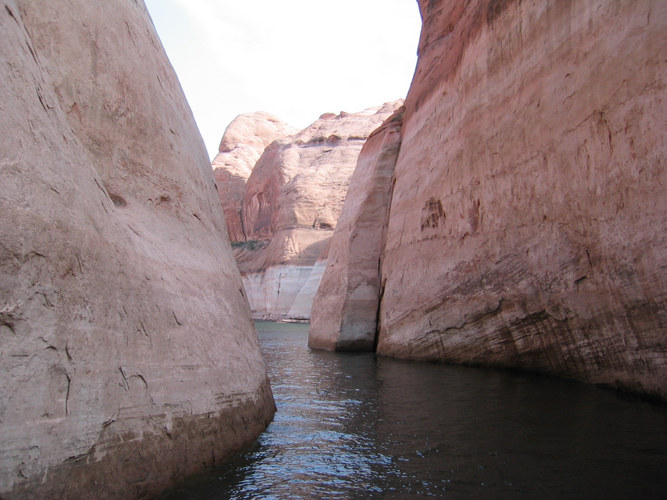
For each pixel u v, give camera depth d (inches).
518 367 381.1
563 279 307.1
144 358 142.6
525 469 166.6
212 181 270.8
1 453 95.6
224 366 189.9
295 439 208.2
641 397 261.4
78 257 124.8
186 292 179.8
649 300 240.8
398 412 261.7
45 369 108.5
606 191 265.7
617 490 146.6
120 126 186.7
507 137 375.6
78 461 111.6
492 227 389.1
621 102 254.5
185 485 146.9
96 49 183.3
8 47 119.3
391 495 147.9
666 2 228.1
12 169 110.2
